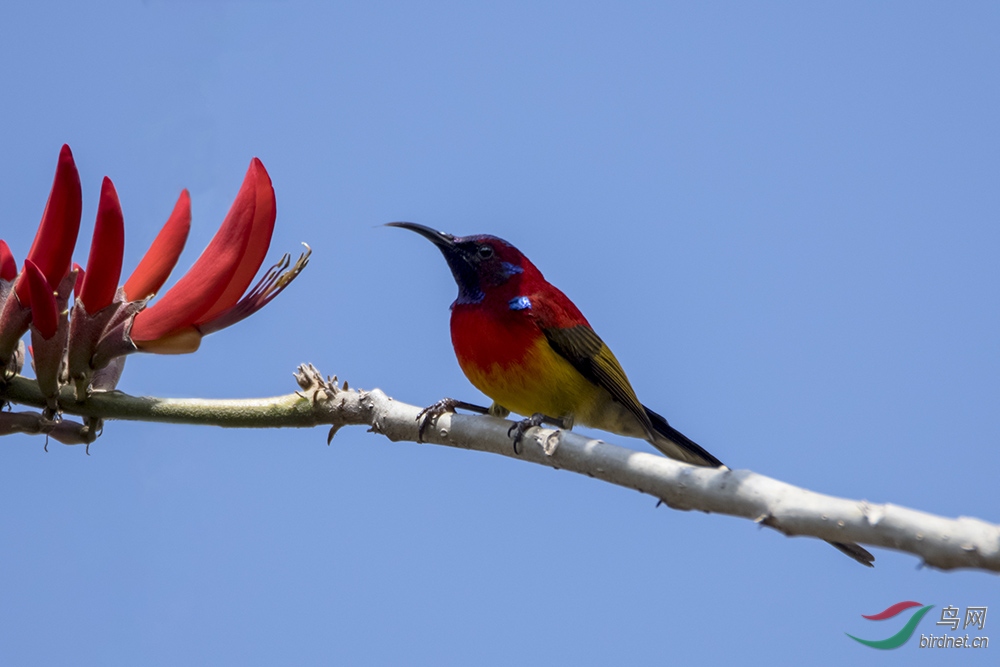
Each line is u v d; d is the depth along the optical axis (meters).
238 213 7.66
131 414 7.68
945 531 5.45
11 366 7.59
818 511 5.78
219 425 7.83
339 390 7.94
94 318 7.52
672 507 6.52
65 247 7.39
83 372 7.55
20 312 7.48
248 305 7.93
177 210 7.93
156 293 7.86
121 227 7.38
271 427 7.88
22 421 7.60
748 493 6.07
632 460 6.70
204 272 7.64
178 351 7.77
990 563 5.34
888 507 5.65
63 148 7.29
